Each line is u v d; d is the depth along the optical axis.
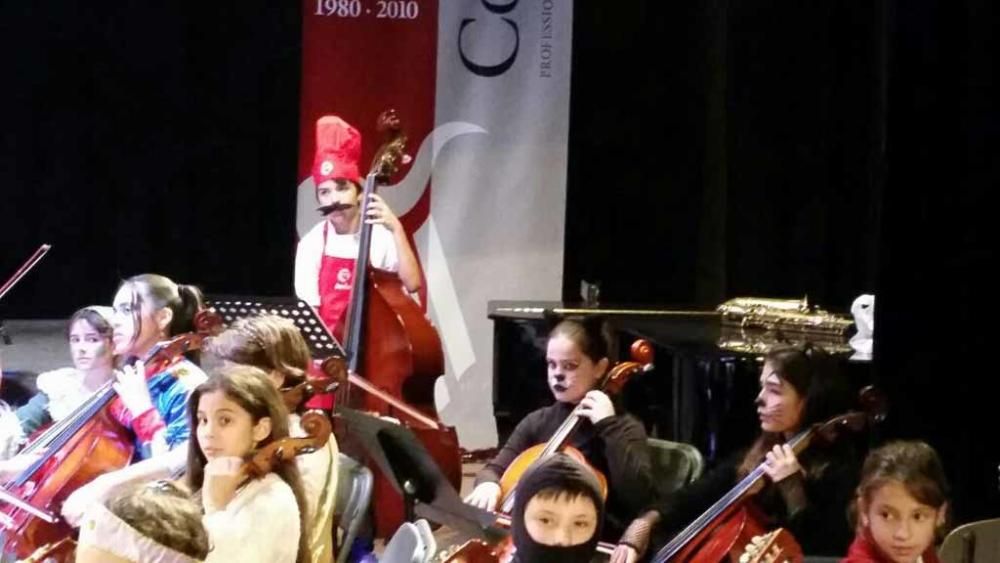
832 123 6.84
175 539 2.36
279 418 3.29
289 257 7.49
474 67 6.65
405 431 3.61
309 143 6.61
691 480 4.22
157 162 7.43
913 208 3.51
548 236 6.75
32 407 4.90
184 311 4.55
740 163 6.98
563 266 6.83
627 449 4.20
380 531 5.09
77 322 4.66
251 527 3.13
